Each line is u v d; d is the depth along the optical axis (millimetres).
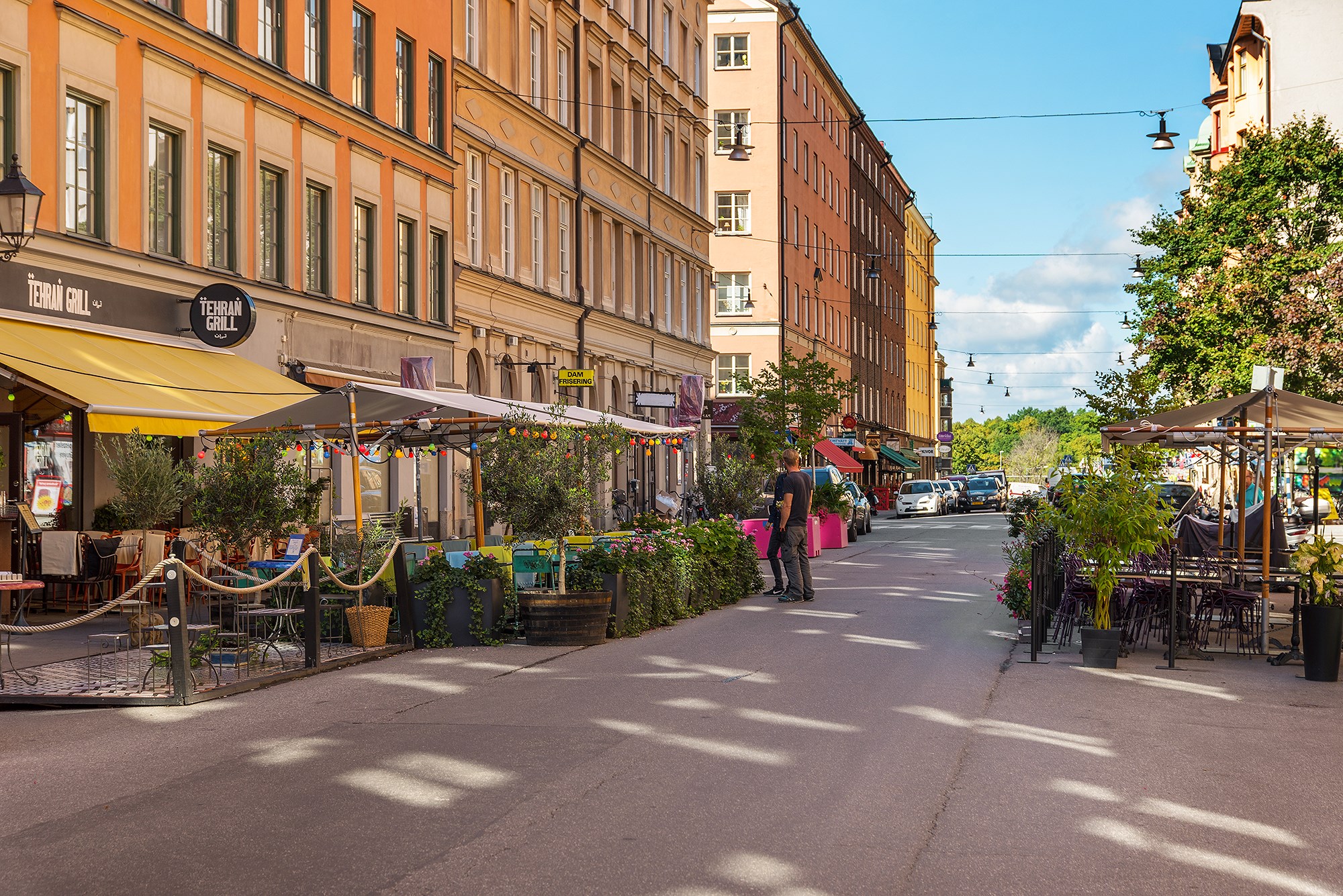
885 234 91000
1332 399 30031
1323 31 44062
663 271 45750
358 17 26875
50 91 18047
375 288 27078
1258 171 32625
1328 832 6969
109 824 7062
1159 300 33344
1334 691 11641
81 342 17828
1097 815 7266
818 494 35094
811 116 67688
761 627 16359
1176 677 12406
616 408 41062
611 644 14766
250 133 22844
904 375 99062
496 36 32562
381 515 27453
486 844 6621
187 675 10906
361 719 10031
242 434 16297
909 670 12594
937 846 6629
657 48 45125
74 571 16734
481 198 31875
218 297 20344
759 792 7703
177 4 21062
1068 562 14688
